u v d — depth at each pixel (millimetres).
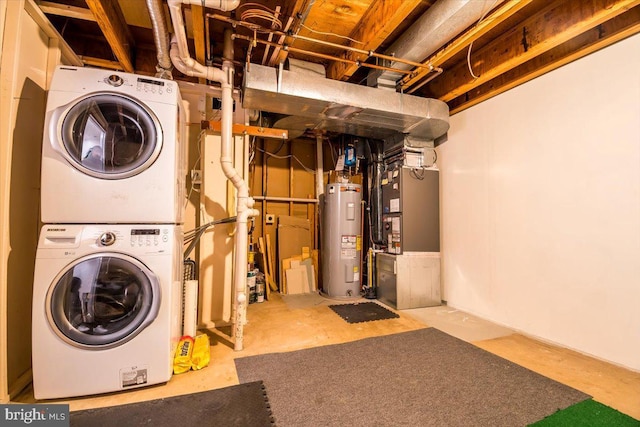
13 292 1592
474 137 3154
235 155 2795
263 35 2525
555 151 2385
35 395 1465
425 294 3398
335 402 1543
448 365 1955
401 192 3398
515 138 2717
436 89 3174
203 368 1888
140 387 1641
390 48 2561
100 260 1559
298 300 3701
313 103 2654
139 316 1605
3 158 1517
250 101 2631
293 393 1621
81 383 1518
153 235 1677
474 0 1766
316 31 2350
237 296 2199
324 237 4078
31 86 1733
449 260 3449
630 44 1960
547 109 2455
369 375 1819
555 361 2029
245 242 2238
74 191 1567
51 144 1534
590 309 2125
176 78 2918
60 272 1493
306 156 4777
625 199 1965
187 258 2533
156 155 1699
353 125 3348
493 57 2537
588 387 1698
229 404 1516
